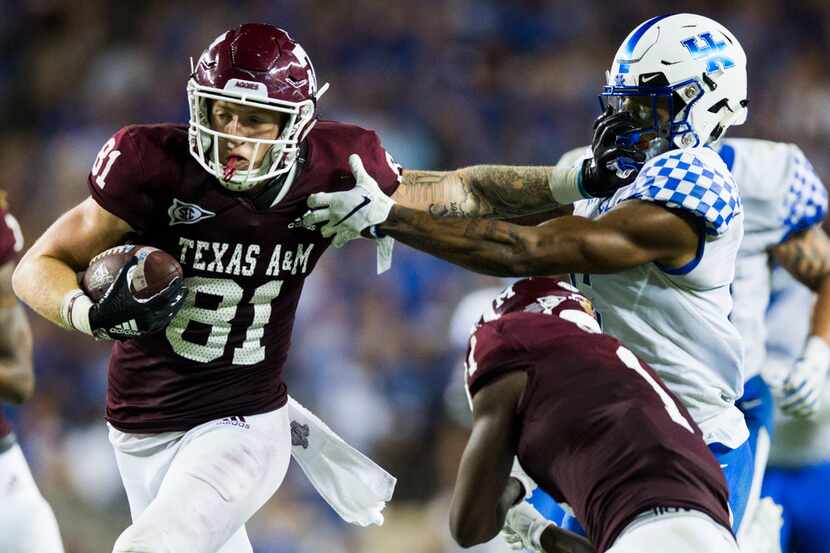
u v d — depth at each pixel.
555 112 43.00
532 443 12.11
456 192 14.63
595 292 14.37
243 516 13.99
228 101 12.77
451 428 30.45
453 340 31.92
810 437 18.44
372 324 34.53
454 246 13.35
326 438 15.46
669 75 14.27
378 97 42.75
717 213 13.50
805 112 40.59
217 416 14.30
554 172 14.50
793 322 19.64
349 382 33.22
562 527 14.75
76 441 32.16
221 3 45.59
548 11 44.97
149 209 13.30
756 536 17.77
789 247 18.14
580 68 43.69
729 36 14.67
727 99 14.59
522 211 14.80
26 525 15.88
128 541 12.98
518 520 13.60
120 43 45.66
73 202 41.47
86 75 45.28
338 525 29.30
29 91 45.53
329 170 13.67
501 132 42.62
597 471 11.65
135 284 12.83
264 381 14.54
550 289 13.31
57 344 33.88
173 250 13.62
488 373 12.34
